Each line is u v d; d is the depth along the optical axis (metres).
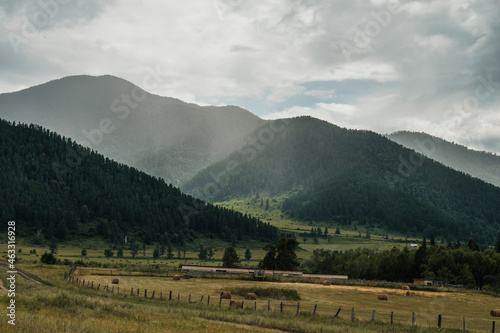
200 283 79.88
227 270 102.06
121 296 49.00
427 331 35.06
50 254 123.12
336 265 154.88
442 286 109.19
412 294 79.44
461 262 126.00
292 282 95.19
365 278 138.38
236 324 31.77
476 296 83.50
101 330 19.91
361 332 30.97
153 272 101.06
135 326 22.98
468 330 37.44
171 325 25.83
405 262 135.25
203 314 35.12
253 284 82.19
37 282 53.97
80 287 57.47
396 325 37.38
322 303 59.34
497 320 51.31
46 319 20.73
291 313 40.72
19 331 17.59
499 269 123.44
